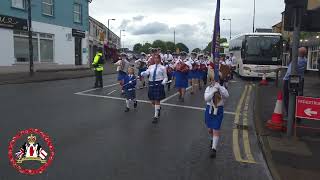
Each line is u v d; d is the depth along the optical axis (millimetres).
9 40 26344
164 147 8148
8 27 26047
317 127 10000
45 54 30766
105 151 7684
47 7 30891
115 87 20016
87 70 34125
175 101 15367
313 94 18391
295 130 8977
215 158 7465
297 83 8836
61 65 32750
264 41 28391
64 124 10102
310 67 39125
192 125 10578
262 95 17422
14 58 26922
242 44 28828
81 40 36594
